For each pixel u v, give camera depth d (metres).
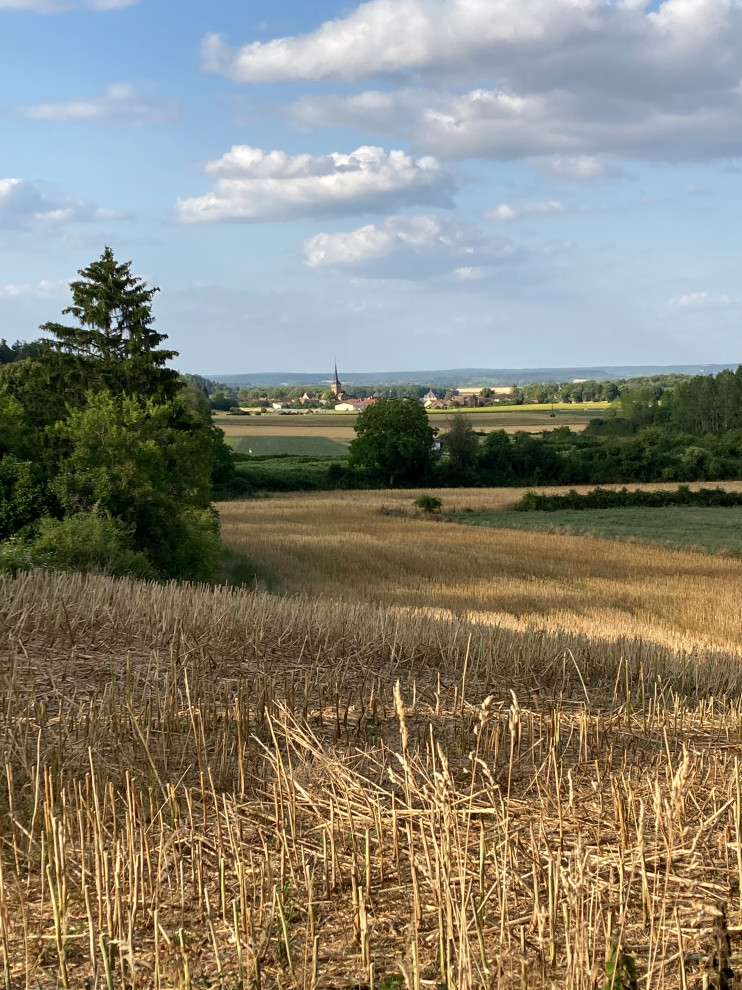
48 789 5.71
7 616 11.42
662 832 5.87
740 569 34.34
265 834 5.97
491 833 5.87
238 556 35.34
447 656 10.81
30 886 5.37
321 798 6.34
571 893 4.89
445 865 4.80
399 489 78.56
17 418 26.69
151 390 47.03
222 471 72.12
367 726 8.02
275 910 5.02
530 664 10.48
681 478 81.00
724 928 4.61
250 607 12.35
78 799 5.79
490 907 5.08
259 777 6.89
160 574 24.77
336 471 82.25
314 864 5.59
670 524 51.50
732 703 9.48
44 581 13.27
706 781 6.95
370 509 58.47
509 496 69.94
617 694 9.78
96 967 4.55
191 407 67.88
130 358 47.28
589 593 28.20
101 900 4.90
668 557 37.31
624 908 4.80
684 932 4.81
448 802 5.62
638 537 44.59
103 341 48.50
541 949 4.54
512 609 24.70
